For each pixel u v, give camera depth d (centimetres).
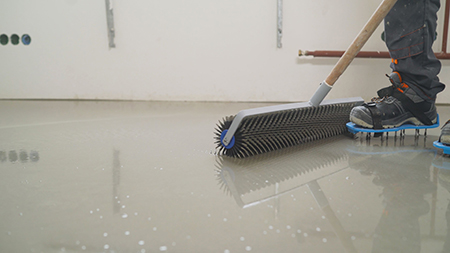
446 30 248
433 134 141
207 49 267
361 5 259
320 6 260
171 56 268
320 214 62
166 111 214
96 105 244
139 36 266
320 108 119
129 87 273
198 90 272
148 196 72
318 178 83
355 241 53
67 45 270
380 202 68
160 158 103
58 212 64
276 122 108
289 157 104
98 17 266
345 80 269
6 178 84
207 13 263
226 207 66
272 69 268
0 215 62
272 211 64
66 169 92
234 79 270
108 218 61
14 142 126
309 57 265
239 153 102
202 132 146
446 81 260
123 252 50
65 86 275
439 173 86
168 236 54
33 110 216
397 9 117
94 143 124
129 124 167
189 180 82
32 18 267
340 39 263
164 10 263
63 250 50
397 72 124
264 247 51
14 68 274
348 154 107
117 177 85
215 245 52
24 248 51
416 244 52
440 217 60
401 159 100
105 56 270
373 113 122
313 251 50
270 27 263
